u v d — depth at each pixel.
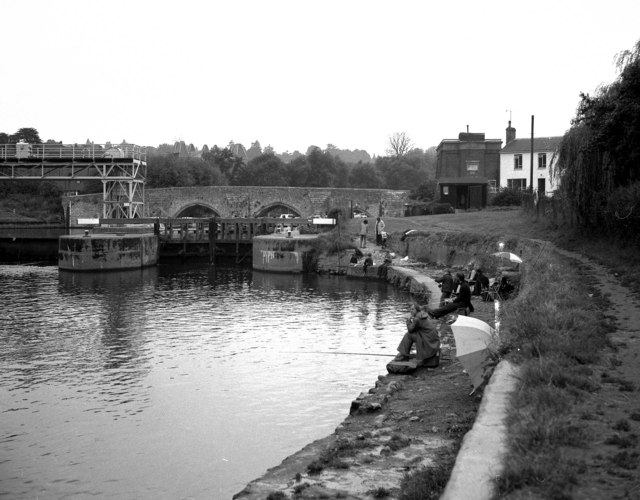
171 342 25.55
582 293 16.84
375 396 13.90
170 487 12.80
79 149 63.78
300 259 50.50
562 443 7.86
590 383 9.87
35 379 20.67
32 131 113.19
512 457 7.37
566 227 31.11
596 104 25.19
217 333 27.12
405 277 38.28
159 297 37.88
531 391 9.48
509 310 16.19
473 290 27.95
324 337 25.80
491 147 72.00
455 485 6.93
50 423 16.66
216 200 73.44
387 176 123.38
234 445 14.88
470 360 12.88
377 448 10.54
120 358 23.17
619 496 6.60
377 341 24.88
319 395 18.33
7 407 17.97
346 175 118.19
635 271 19.92
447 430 11.21
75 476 13.45
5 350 24.45
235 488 12.64
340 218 58.81
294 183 113.75
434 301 27.70
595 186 26.81
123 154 63.66
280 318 30.27
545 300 15.35
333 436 12.09
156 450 14.73
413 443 10.66
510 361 11.49
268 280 45.88
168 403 18.09
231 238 60.91
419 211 64.06
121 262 53.53
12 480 13.28
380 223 50.62
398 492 8.57
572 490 6.73
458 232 40.59
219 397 18.48
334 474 9.51
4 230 77.00
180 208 73.50
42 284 44.19
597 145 24.83
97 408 17.80
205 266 57.34
